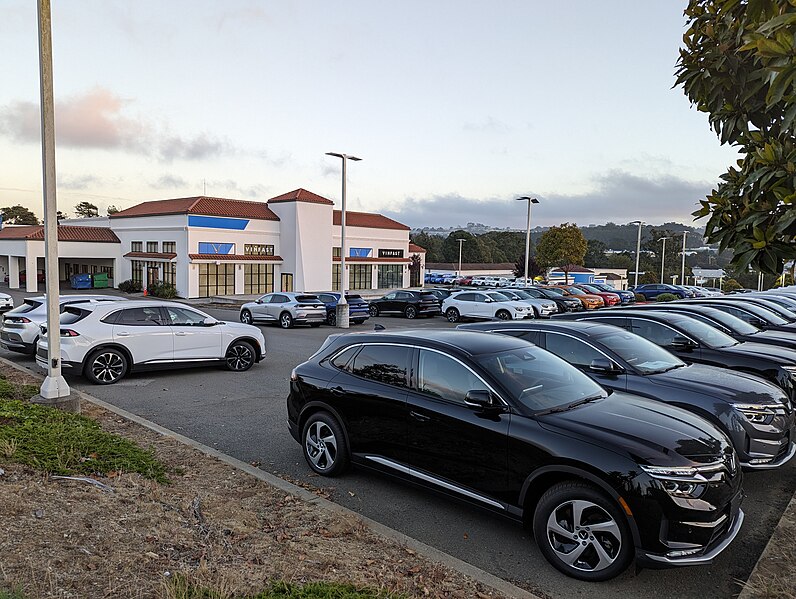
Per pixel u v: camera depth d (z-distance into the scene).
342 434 6.27
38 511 4.62
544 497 4.58
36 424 7.00
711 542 4.25
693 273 102.69
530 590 4.24
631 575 4.48
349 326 25.83
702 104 4.48
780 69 3.02
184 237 42.66
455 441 5.21
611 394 5.72
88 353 11.12
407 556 4.48
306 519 5.08
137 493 5.33
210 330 12.62
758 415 6.31
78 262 56.31
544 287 33.78
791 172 3.40
